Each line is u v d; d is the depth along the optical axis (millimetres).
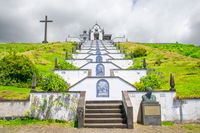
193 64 42094
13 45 72000
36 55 47375
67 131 15672
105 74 32531
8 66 27703
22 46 68875
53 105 19125
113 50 52594
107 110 18844
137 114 19344
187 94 23172
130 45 70875
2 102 19078
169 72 36875
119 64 38125
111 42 78375
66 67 32562
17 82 27469
